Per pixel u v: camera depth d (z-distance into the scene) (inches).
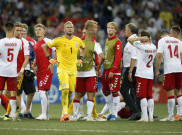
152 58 1190.3
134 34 1285.7
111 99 1284.4
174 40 1241.4
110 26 1254.3
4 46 1138.0
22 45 1171.3
